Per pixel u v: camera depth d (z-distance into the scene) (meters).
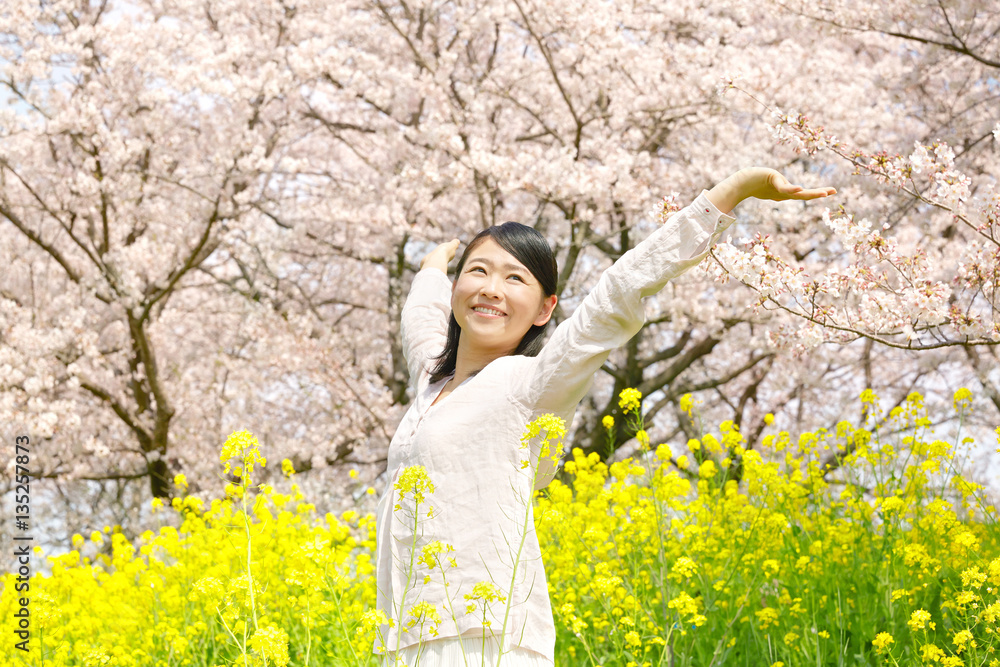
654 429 12.34
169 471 10.23
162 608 3.83
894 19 6.61
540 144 10.41
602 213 9.32
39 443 10.13
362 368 11.30
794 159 8.88
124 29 9.45
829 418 10.94
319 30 10.27
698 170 8.86
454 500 1.89
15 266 10.48
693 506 3.65
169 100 10.06
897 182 3.10
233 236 10.43
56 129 9.05
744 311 8.98
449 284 2.80
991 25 7.25
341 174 11.18
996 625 2.69
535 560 1.90
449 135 8.50
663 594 2.86
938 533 3.36
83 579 3.93
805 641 2.90
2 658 3.38
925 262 3.04
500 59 10.97
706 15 9.64
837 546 3.53
